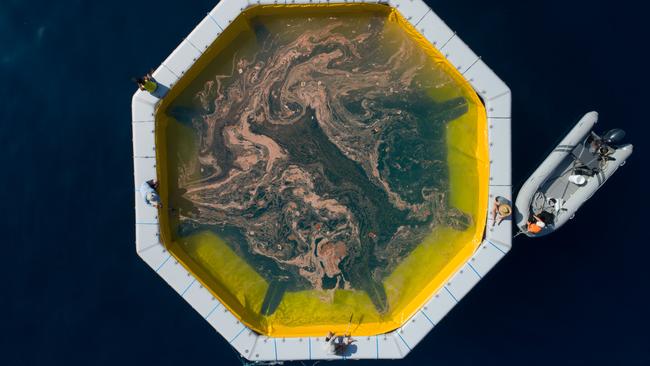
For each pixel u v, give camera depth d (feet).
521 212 28.99
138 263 34.68
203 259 28.12
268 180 27.91
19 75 34.86
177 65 26.55
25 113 34.76
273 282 27.81
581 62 33.12
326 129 27.84
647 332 33.32
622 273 33.53
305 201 27.81
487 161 26.30
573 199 29.73
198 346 34.47
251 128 27.94
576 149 30.27
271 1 26.35
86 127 34.68
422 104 27.68
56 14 34.76
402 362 34.65
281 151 27.89
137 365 34.58
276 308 27.71
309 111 27.91
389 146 27.81
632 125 33.12
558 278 33.96
